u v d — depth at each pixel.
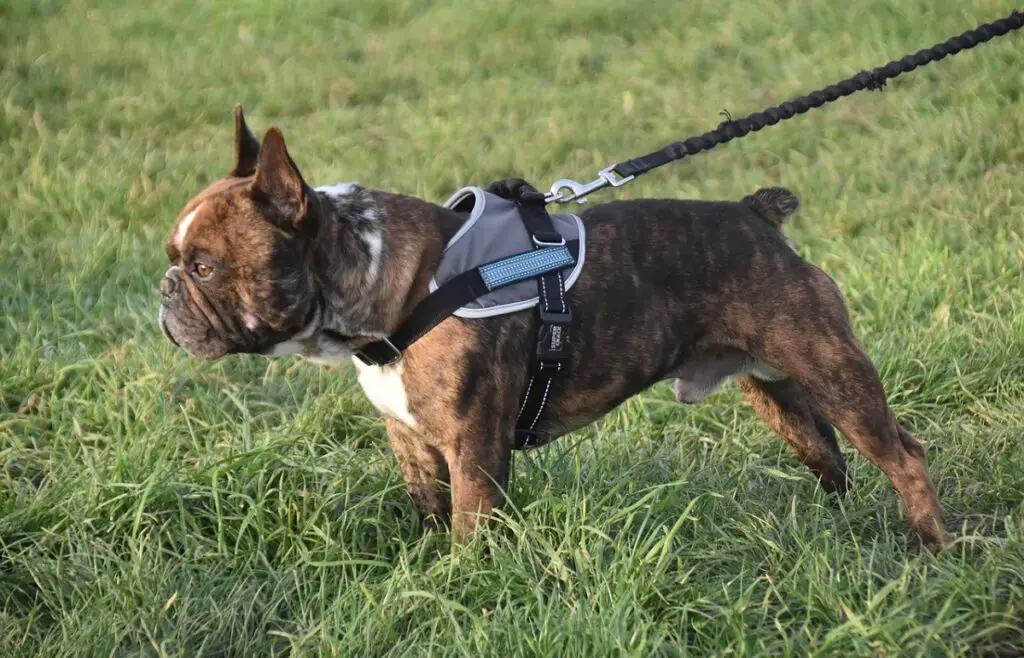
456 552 4.66
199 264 4.48
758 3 14.20
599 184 5.39
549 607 4.25
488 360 4.61
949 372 6.76
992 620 4.40
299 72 13.16
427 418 4.68
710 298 5.03
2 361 6.80
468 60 13.49
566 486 5.36
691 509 5.12
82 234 8.57
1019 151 9.60
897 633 4.26
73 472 5.55
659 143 10.95
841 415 5.03
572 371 4.88
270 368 6.91
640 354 4.96
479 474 4.66
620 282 4.89
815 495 5.54
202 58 13.66
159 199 9.41
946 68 11.51
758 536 4.95
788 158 10.43
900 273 7.85
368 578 4.83
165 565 4.83
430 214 4.77
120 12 15.31
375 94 12.78
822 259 8.25
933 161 9.72
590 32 14.16
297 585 4.65
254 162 4.83
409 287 4.60
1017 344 6.88
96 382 6.63
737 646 4.23
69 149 10.50
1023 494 5.35
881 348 6.89
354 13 15.44
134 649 4.40
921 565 4.87
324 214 4.52
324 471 5.40
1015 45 11.60
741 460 6.08
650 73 12.81
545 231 4.83
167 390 6.59
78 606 4.66
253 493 5.39
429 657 4.09
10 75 12.52
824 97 5.80
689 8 14.51
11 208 9.15
